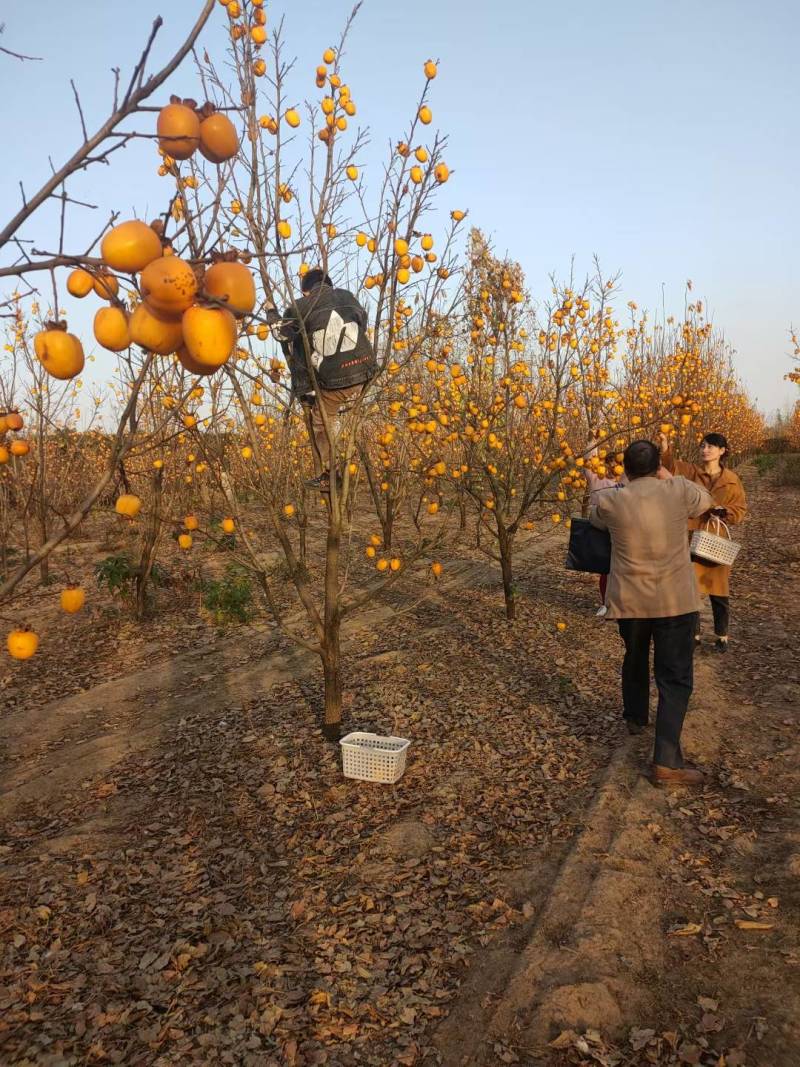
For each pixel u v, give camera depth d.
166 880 3.44
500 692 5.48
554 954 2.75
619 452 6.54
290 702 5.56
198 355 1.19
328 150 3.83
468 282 5.95
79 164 1.36
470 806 3.92
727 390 16.91
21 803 4.34
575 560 4.69
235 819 3.94
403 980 2.72
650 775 4.04
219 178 2.83
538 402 6.60
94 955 2.95
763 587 8.43
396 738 4.38
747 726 4.69
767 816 3.63
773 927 2.83
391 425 5.06
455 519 13.32
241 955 2.89
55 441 10.51
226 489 4.43
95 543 12.12
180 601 8.91
